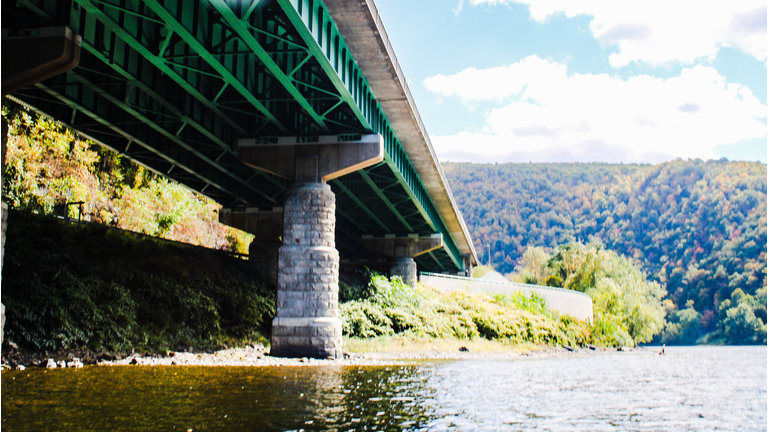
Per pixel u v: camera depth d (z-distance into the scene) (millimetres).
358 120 34344
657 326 126750
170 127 33969
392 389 20094
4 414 13680
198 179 46062
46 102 31359
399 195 49875
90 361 24984
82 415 13828
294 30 25922
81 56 26312
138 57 26391
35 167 43188
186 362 27156
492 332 58000
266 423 13625
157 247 39344
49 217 31953
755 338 184000
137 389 17812
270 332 42281
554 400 19344
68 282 28016
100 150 54812
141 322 31656
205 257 45375
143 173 61125
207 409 15023
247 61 27766
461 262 98812
